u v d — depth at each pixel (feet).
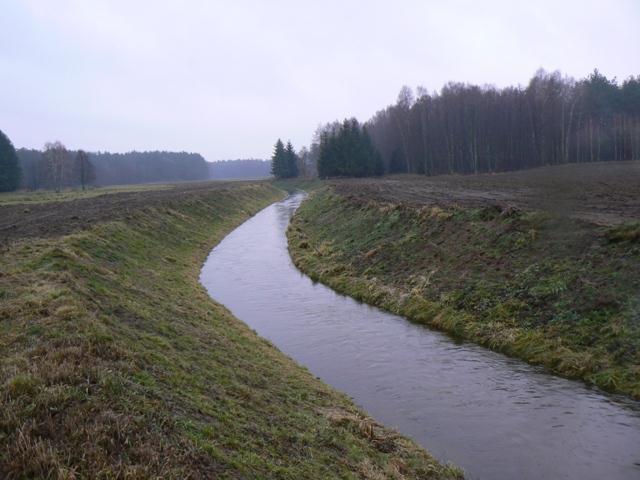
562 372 49.96
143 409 29.89
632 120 328.70
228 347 52.65
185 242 127.65
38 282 54.13
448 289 72.33
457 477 34.53
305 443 34.12
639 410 42.01
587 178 181.27
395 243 97.04
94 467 23.99
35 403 28.07
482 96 339.98
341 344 61.77
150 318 52.60
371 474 32.32
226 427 32.32
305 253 117.08
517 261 70.79
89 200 210.18
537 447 37.93
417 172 347.97
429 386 49.14
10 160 344.49
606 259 60.95
